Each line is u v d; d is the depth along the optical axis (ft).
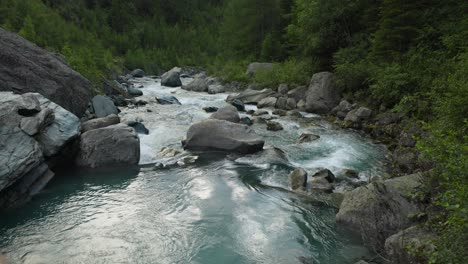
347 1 76.07
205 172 35.96
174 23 295.69
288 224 25.95
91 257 21.79
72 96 50.70
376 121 52.19
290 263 21.40
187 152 41.60
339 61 70.54
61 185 32.68
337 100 65.26
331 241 23.80
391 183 24.98
